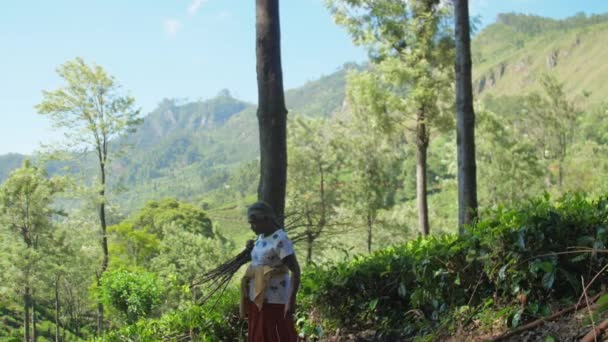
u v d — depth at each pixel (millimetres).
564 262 4812
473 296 5289
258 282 5078
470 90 8867
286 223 7535
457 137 8914
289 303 5047
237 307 6719
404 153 28203
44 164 35781
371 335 5957
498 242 4980
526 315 4805
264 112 7383
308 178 27609
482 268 5230
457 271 5316
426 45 19828
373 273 6078
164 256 43625
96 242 35281
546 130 51500
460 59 8875
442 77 19938
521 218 4957
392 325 5902
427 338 5234
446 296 5434
